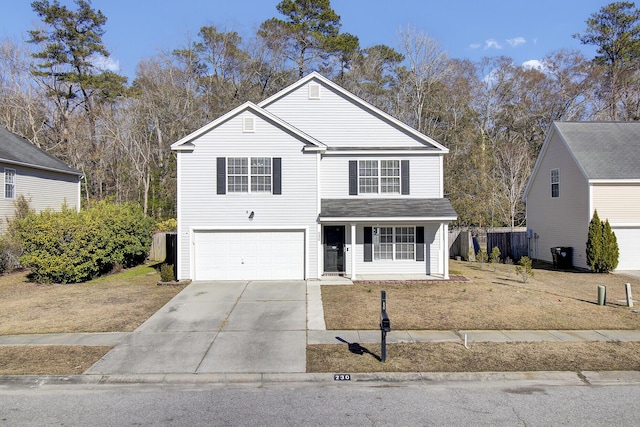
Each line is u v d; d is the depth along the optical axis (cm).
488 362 841
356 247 1814
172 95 3831
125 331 1062
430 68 3703
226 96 3834
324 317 1173
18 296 1475
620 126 2373
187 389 746
